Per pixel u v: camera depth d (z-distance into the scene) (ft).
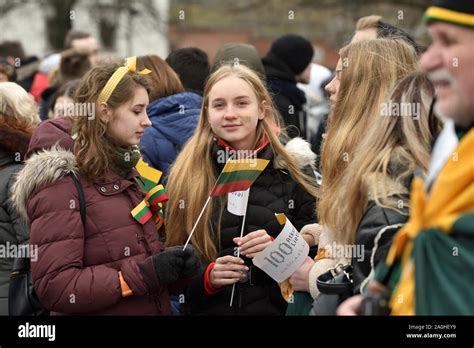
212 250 11.68
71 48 23.06
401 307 6.79
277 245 10.85
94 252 10.32
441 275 6.39
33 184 10.25
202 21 123.95
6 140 12.83
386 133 8.68
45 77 27.32
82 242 10.24
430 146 8.46
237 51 17.39
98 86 10.56
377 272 7.32
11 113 13.00
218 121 11.84
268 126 12.07
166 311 10.89
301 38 21.31
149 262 10.32
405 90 8.82
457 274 6.34
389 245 8.11
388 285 7.14
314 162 12.35
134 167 11.05
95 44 23.79
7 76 20.42
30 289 11.33
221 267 11.26
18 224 12.38
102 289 10.14
